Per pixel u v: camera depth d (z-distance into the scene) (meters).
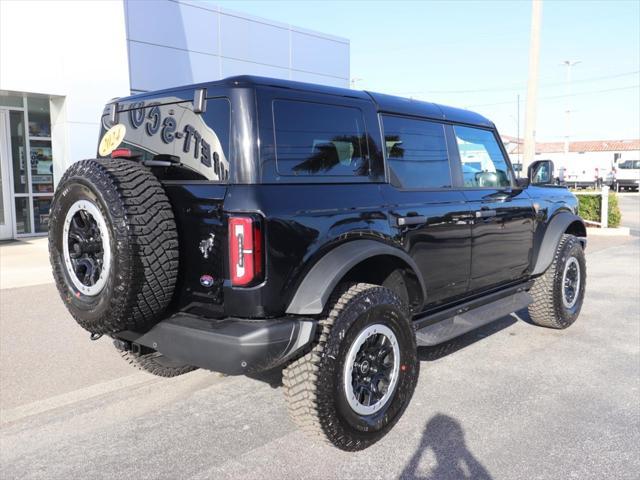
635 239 14.48
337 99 3.74
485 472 3.24
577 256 6.11
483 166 5.20
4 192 11.98
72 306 3.39
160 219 3.14
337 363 3.27
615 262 10.85
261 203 3.09
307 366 3.23
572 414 3.98
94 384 4.60
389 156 4.09
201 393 4.44
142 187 3.15
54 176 11.82
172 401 4.29
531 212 5.55
